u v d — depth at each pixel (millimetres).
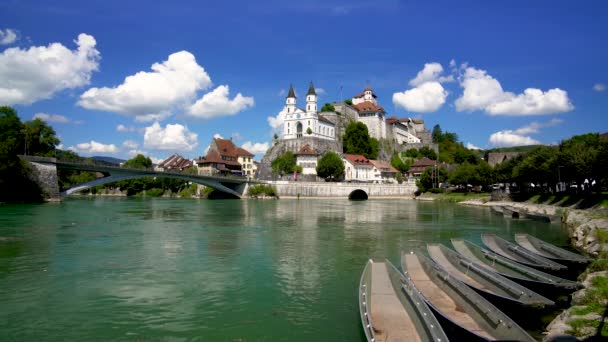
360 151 168750
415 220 60156
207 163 153125
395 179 162500
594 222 38375
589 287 18984
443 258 27234
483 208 86375
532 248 32375
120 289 22578
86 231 43594
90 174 176500
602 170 59250
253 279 24859
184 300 20844
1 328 17188
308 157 149750
